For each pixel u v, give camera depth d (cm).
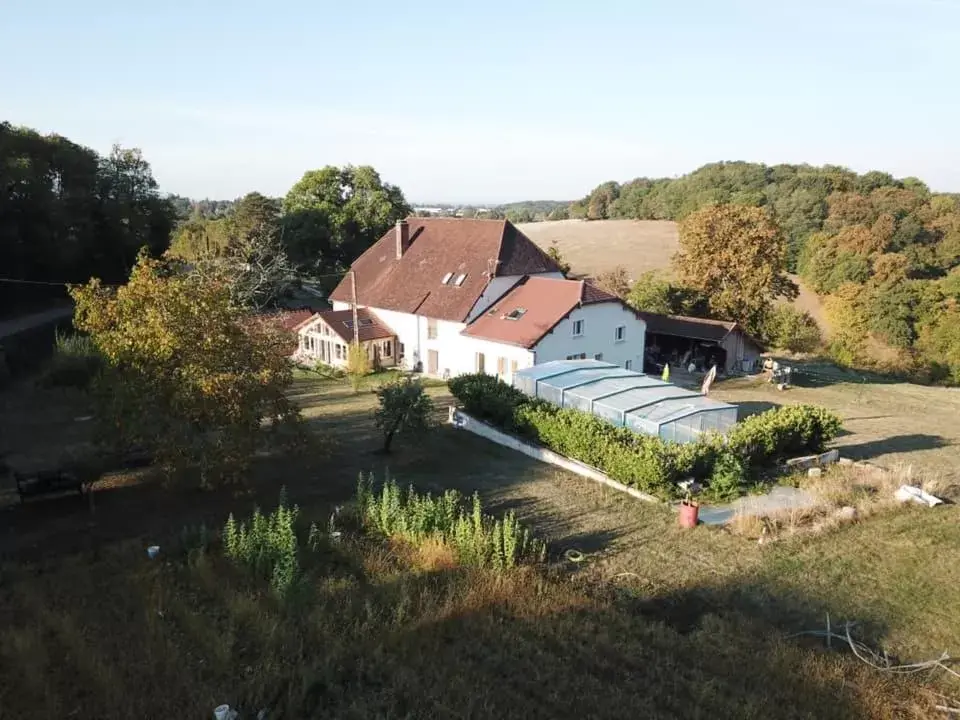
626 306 4306
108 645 1406
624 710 1251
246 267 5072
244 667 1348
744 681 1355
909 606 1680
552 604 1614
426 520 1955
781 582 1781
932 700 1320
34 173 4934
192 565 1717
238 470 2189
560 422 2723
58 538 1923
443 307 4409
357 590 1639
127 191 6094
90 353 3603
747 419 2705
